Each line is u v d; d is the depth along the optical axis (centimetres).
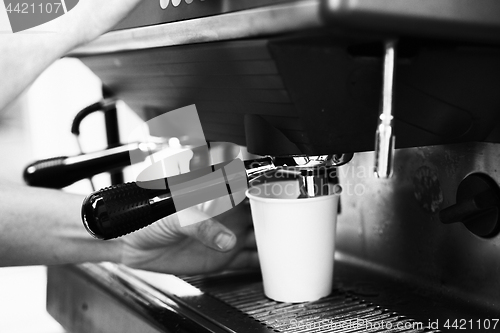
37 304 88
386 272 57
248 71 36
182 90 48
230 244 50
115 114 75
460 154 47
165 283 56
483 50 35
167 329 45
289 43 31
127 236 57
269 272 50
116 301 52
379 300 50
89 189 84
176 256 57
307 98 34
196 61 40
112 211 38
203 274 59
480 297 47
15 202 56
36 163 64
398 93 36
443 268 51
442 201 50
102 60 54
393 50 31
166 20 40
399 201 55
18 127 93
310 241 48
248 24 31
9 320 84
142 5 42
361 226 59
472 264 48
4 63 43
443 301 49
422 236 52
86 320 57
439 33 30
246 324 44
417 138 39
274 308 48
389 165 31
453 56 35
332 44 31
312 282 49
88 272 61
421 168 52
